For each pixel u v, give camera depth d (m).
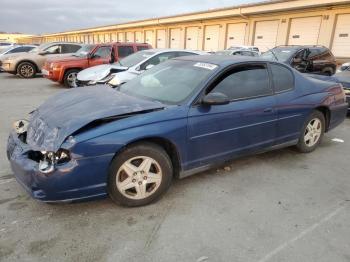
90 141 2.75
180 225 2.88
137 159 3.07
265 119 3.98
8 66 14.58
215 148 3.58
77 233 2.72
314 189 3.65
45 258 2.41
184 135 3.27
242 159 4.52
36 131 3.03
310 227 2.89
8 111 7.36
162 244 2.61
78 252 2.49
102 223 2.88
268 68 4.14
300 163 4.44
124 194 3.06
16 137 3.18
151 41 39.19
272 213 3.11
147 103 3.33
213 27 29.33
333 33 19.88
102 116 2.91
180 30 33.53
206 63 3.86
